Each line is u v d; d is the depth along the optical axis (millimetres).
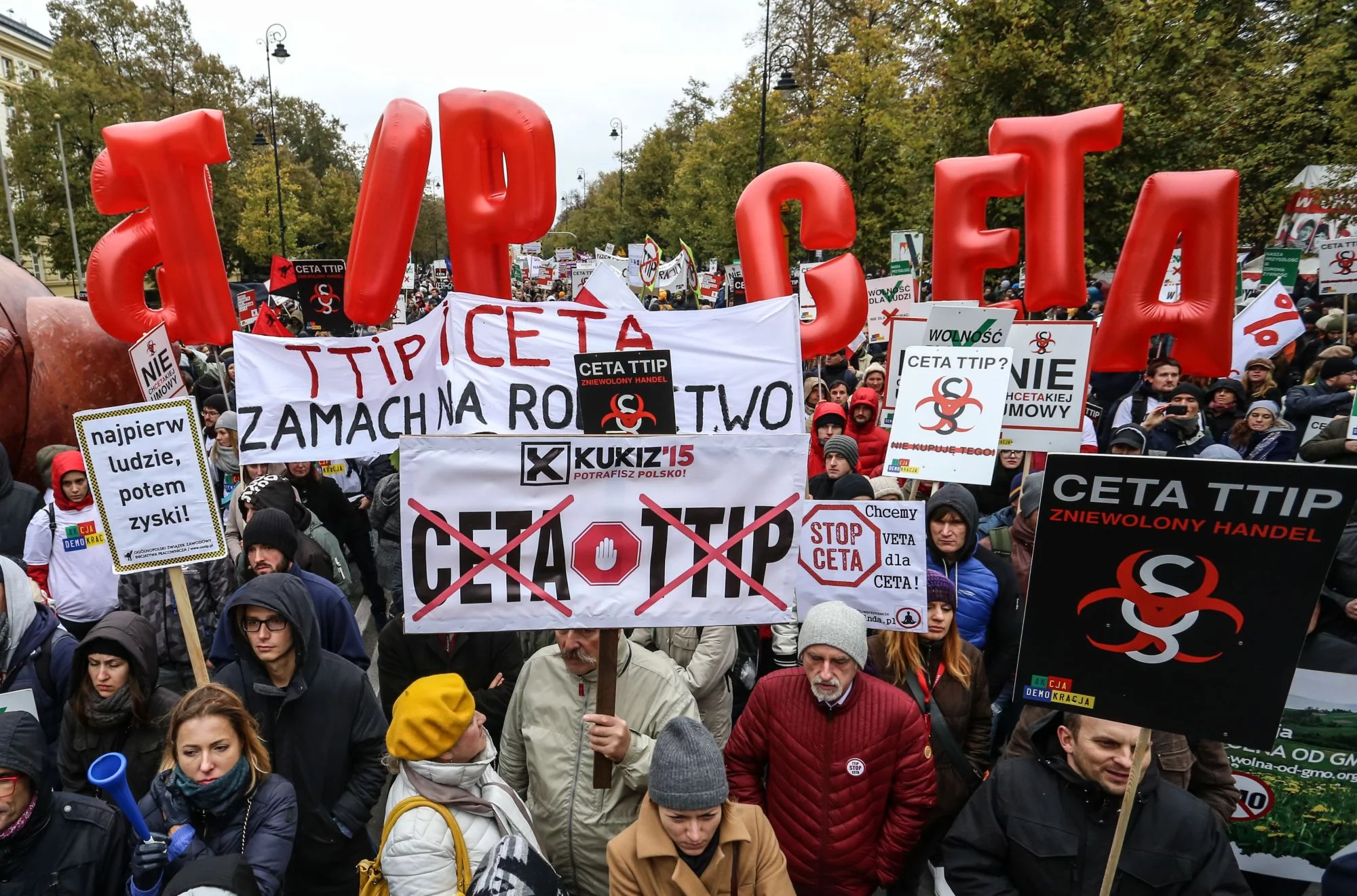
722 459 2785
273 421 5148
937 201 7121
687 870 2521
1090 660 2283
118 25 43562
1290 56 16062
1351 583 3738
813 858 3113
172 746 2791
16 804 2525
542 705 3209
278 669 3260
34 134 35125
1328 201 14016
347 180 52969
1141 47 14992
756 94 25688
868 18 28094
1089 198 15555
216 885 2281
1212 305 6391
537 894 2375
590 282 4855
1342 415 6809
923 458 4746
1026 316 11859
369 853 3422
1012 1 15398
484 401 4855
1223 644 2152
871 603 3666
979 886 2600
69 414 8008
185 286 6645
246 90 55281
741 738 3299
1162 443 7258
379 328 14570
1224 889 2379
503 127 6270
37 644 3707
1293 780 3213
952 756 3455
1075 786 2529
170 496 3594
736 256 27672
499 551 2758
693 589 2807
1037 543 2299
